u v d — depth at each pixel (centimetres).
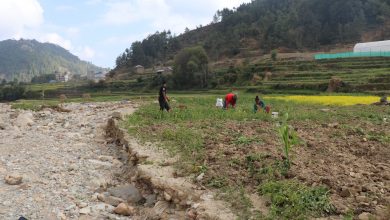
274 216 725
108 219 878
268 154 1062
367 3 13162
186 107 2334
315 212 725
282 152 1098
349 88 5416
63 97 4750
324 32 12575
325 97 4109
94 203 962
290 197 762
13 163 1267
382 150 1167
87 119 2238
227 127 1581
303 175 888
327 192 788
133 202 998
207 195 867
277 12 14950
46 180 1109
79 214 893
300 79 6994
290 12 13962
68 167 1245
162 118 1877
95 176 1170
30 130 1895
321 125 1667
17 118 2170
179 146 1264
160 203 923
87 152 1455
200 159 1101
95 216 886
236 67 8962
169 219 848
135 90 9231
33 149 1466
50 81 17788
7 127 1952
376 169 954
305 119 1902
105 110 2670
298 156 1069
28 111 2630
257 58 11012
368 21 12975
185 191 910
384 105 2762
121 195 1023
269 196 804
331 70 7575
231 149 1165
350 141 1299
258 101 2203
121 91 9219
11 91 8888
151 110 2119
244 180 913
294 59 9450
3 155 1370
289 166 946
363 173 912
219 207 801
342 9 12769
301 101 3441
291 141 986
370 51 9125
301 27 12850
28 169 1206
